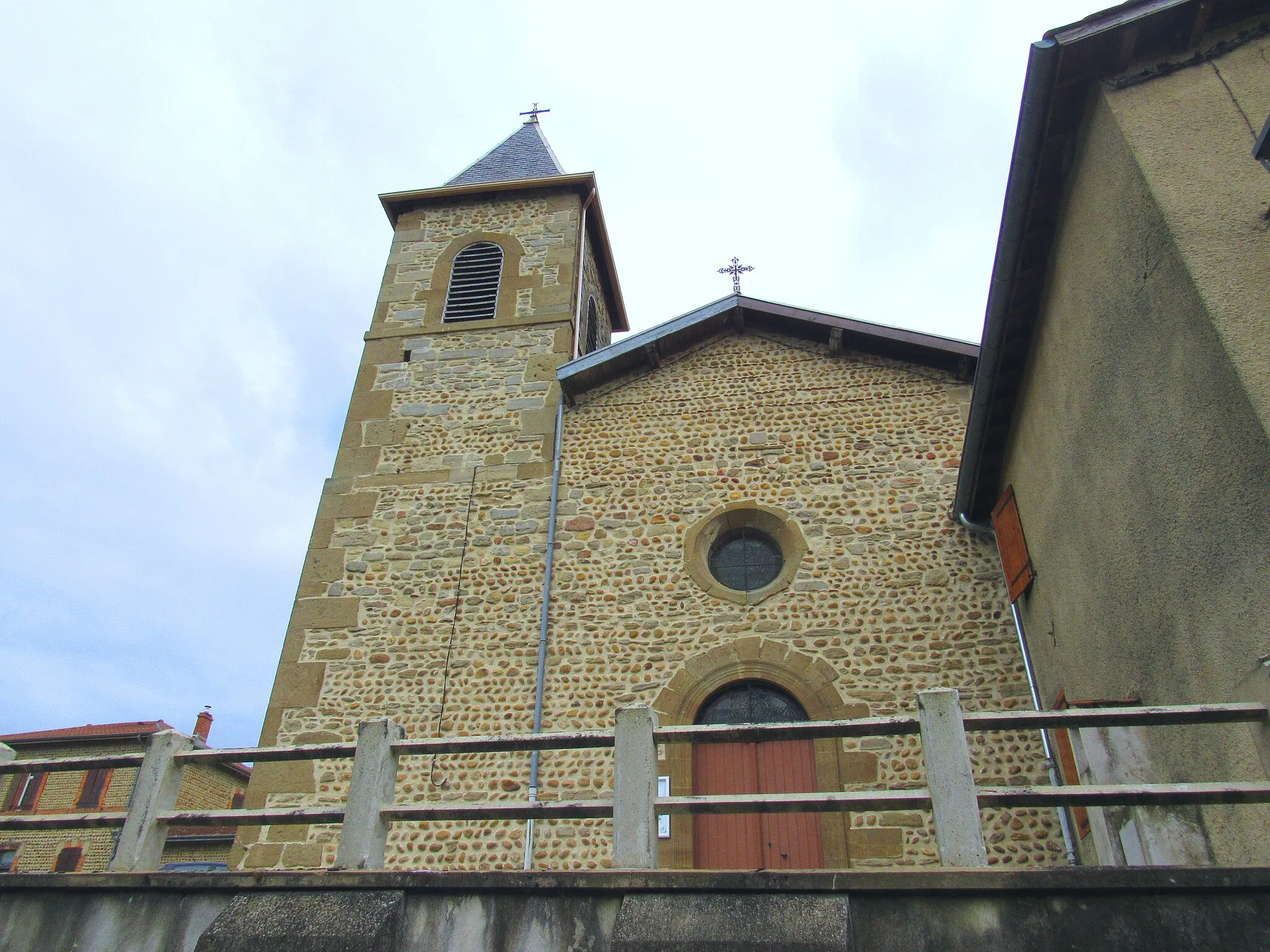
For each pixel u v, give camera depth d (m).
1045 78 5.71
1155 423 5.15
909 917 3.84
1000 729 4.32
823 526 9.29
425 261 12.98
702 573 9.13
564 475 10.16
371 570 9.71
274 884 4.54
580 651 8.82
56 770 5.43
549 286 12.27
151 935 4.62
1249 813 4.39
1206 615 4.66
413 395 11.25
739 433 10.16
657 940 3.86
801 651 8.52
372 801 4.78
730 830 7.96
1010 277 6.92
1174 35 5.64
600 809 4.53
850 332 10.45
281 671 9.13
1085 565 6.44
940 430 9.83
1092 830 5.79
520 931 4.19
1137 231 5.27
